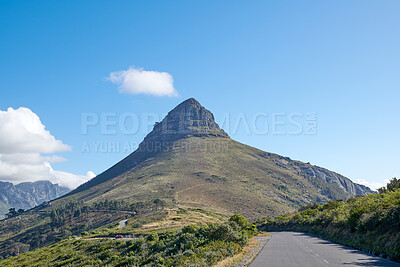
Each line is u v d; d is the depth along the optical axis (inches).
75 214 7317.9
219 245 1047.0
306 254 933.8
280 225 3292.3
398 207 976.3
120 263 1930.4
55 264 2578.7
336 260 789.9
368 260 783.7
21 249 5629.9
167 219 4840.1
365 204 1492.4
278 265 723.4
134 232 3745.1
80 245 3208.7
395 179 1919.3
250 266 724.0
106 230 4835.1
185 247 1501.0
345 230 1429.6
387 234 954.1
